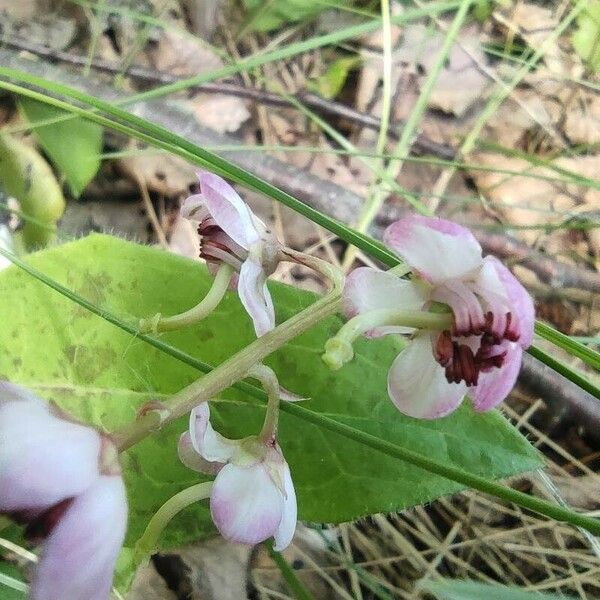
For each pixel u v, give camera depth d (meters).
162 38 0.10
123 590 0.05
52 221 0.07
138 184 0.09
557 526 0.07
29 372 0.05
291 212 0.09
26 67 0.08
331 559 0.07
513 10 0.11
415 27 0.11
